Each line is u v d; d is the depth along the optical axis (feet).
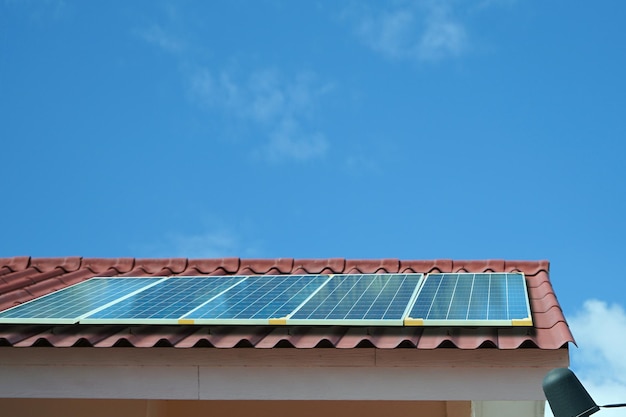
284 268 38.14
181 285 33.94
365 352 26.17
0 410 34.73
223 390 26.66
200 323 27.48
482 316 26.84
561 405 20.02
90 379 27.27
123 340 27.07
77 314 28.99
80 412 34.55
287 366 26.48
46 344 27.45
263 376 26.55
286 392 26.37
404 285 32.24
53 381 27.40
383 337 26.58
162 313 28.73
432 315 27.22
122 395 27.07
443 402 35.99
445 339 25.67
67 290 33.78
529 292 32.40
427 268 37.19
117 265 39.40
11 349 27.76
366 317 27.17
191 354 26.96
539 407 31.63
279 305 29.32
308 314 27.71
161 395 26.89
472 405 32.50
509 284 31.65
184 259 39.29
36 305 30.66
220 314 28.25
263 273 37.99
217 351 26.89
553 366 25.18
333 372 26.25
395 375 25.93
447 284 32.17
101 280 36.04
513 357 25.44
